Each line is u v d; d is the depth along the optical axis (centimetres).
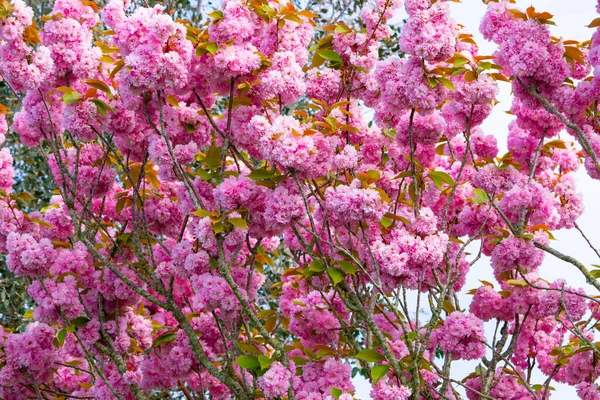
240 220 378
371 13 471
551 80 433
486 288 481
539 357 518
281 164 383
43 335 487
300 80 417
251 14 433
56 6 459
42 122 466
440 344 414
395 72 391
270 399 377
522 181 470
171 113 434
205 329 471
